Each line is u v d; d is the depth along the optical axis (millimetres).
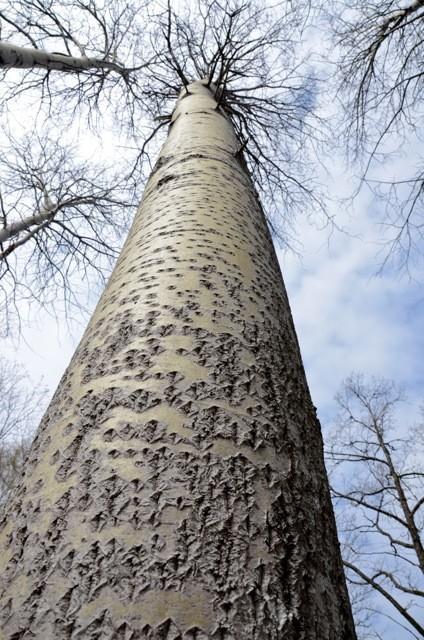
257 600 697
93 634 606
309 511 937
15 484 945
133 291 1336
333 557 939
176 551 701
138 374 1013
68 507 767
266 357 1218
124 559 681
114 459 828
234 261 1554
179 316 1198
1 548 780
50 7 6180
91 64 6266
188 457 842
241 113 5941
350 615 895
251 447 928
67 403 1036
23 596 667
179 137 2871
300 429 1132
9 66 5227
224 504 795
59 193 7863
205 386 1002
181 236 1622
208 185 2131
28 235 7168
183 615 635
